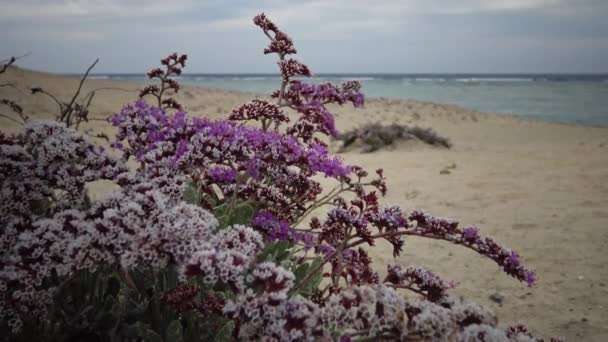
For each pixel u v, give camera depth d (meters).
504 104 47.16
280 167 2.63
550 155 12.32
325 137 16.11
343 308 1.59
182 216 1.80
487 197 7.14
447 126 22.94
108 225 1.69
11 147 2.14
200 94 29.02
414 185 8.12
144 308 2.10
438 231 2.18
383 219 2.21
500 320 3.48
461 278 4.24
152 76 3.13
